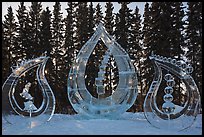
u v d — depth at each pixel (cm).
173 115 1196
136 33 2620
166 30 2336
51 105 1285
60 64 2642
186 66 1206
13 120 1239
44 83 1291
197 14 2361
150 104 1220
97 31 1432
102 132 1076
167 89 1216
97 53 2555
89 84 2531
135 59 2581
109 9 2617
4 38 2567
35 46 2536
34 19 2661
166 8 2373
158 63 1234
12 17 2681
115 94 1393
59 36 2719
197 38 2348
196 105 1171
